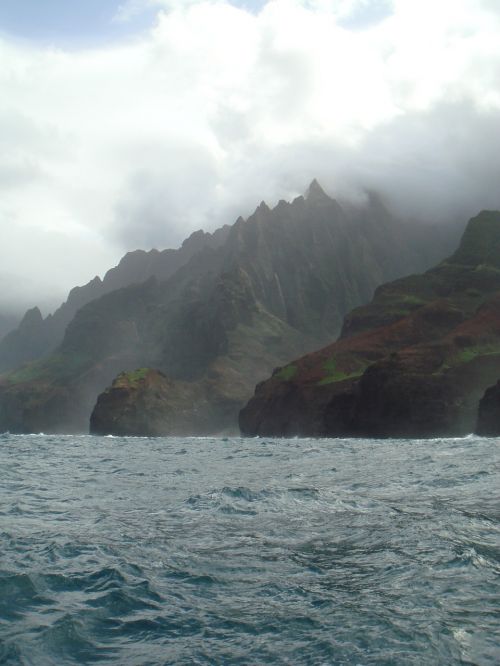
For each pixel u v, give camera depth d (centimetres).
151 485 3616
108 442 12888
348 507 2584
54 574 1598
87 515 2481
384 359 16688
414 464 4850
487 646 1128
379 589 1459
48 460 6131
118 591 1466
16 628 1252
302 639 1182
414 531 2042
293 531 2112
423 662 1070
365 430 16325
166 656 1126
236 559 1752
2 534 2084
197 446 10206
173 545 1919
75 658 1122
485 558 1683
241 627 1252
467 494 2936
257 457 6525
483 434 13500
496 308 18375
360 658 1092
